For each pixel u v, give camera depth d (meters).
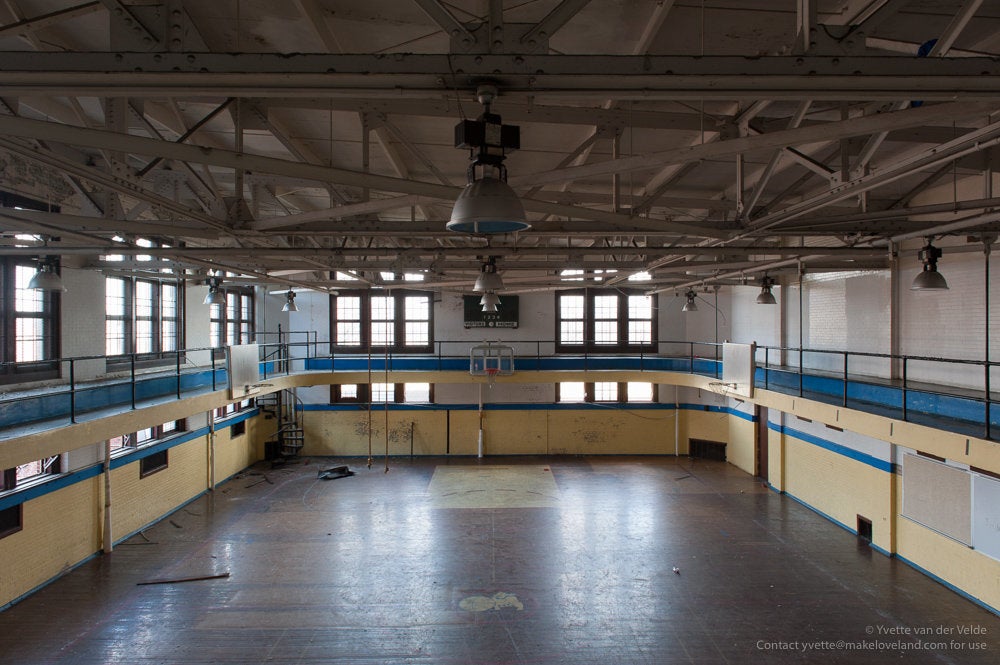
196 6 4.33
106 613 7.33
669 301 17.03
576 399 17.02
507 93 2.42
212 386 11.83
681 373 14.66
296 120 6.48
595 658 6.39
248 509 11.62
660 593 7.93
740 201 5.75
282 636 6.82
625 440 16.81
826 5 4.12
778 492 12.83
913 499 8.75
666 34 4.65
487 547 9.60
